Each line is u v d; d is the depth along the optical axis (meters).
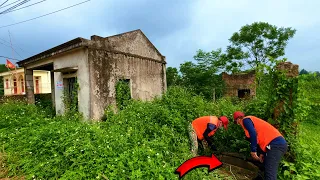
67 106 8.22
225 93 18.20
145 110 6.42
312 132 7.53
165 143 4.58
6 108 7.71
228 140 5.10
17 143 4.61
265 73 4.45
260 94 4.82
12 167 3.78
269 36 24.27
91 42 7.46
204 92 16.44
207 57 17.30
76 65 7.91
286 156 3.81
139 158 3.61
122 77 8.80
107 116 7.40
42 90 21.55
